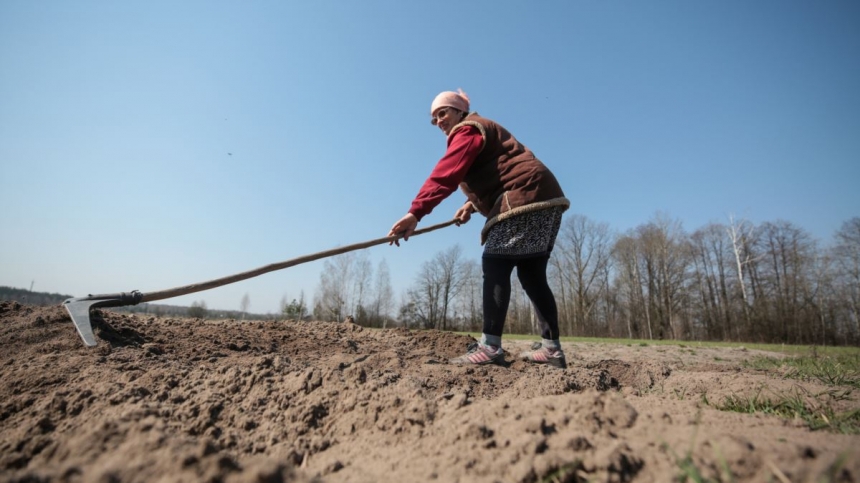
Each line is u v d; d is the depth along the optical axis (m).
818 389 2.53
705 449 1.12
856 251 30.69
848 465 0.96
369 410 1.71
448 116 3.18
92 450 1.18
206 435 1.56
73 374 2.02
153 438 1.16
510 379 2.56
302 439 1.60
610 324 40.09
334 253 3.01
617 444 1.16
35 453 1.37
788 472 0.97
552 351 3.02
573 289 39.38
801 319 31.64
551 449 1.21
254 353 2.76
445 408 1.68
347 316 4.85
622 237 39.94
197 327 3.42
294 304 30.28
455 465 1.22
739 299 35.22
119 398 1.71
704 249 38.56
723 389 2.77
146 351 2.42
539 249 2.78
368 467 1.34
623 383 3.43
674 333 36.16
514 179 2.76
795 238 34.16
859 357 6.17
